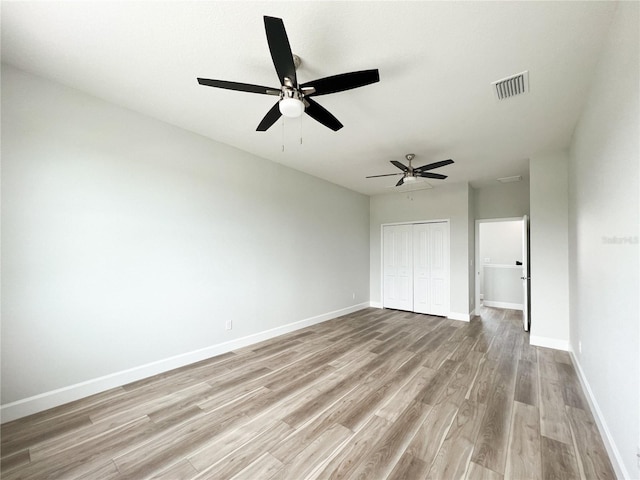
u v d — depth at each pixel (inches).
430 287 222.4
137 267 106.6
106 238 99.0
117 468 64.0
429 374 113.1
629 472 54.7
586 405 90.0
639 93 49.0
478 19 63.1
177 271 118.6
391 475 61.9
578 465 64.7
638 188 50.3
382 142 134.7
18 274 81.7
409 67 80.0
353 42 70.5
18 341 81.7
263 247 156.5
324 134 126.2
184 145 121.7
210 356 129.4
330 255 207.5
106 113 99.7
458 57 75.8
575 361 118.0
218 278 133.7
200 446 71.3
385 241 247.9
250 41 71.7
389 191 237.9
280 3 59.8
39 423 79.4
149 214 110.3
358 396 96.0
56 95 89.1
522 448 70.2
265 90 71.6
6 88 80.8
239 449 70.3
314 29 66.3
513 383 105.2
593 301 86.0
